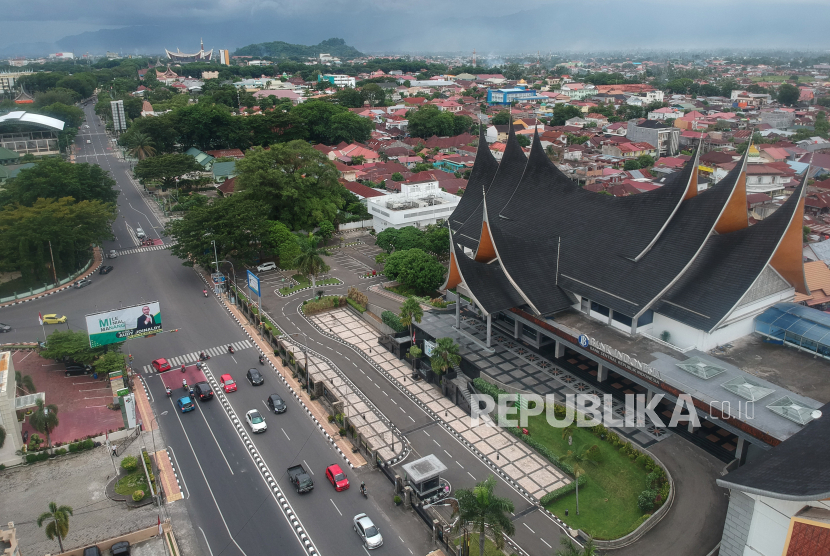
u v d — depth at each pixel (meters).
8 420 68.88
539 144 109.88
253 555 56.22
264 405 81.81
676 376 70.62
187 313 110.81
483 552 54.56
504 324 100.75
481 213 115.25
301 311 112.31
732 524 52.72
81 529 59.69
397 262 117.38
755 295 81.12
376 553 56.31
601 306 87.19
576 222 98.00
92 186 156.38
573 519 60.22
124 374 85.94
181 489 65.38
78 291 120.62
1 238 119.44
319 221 149.50
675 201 84.75
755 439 60.88
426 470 63.44
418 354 89.75
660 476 64.38
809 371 72.88
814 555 46.75
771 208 162.38
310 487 64.81
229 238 121.62
